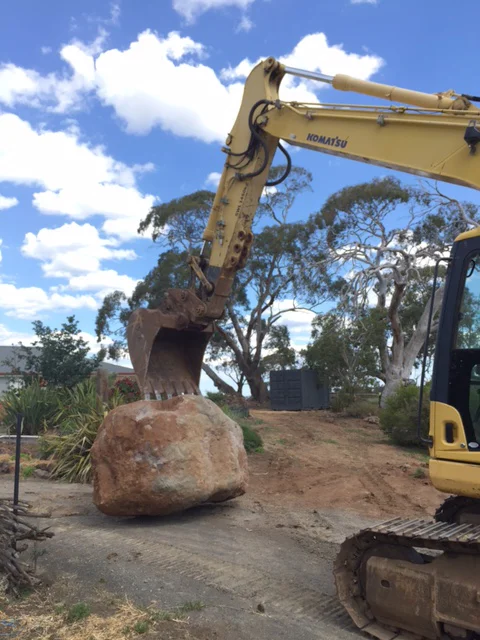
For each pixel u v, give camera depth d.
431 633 4.31
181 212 32.44
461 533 4.28
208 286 7.70
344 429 19.45
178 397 7.95
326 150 6.19
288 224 32.28
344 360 27.86
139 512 7.42
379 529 4.55
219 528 7.43
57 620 4.53
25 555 6.14
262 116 6.98
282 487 10.18
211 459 7.79
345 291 24.70
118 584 5.34
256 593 5.25
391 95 5.63
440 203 23.98
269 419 21.70
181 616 4.66
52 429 14.37
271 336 39.09
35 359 17.81
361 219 25.16
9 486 9.96
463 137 4.98
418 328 24.70
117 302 35.84
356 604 4.73
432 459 4.57
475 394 4.39
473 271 4.52
